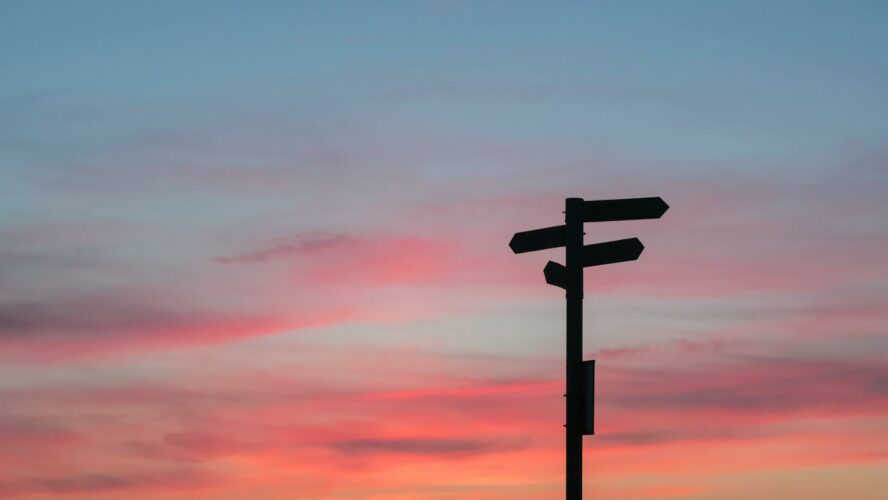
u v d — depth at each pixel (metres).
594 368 16.48
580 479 16.33
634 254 16.72
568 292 16.88
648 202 16.92
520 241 17.42
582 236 17.06
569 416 16.50
